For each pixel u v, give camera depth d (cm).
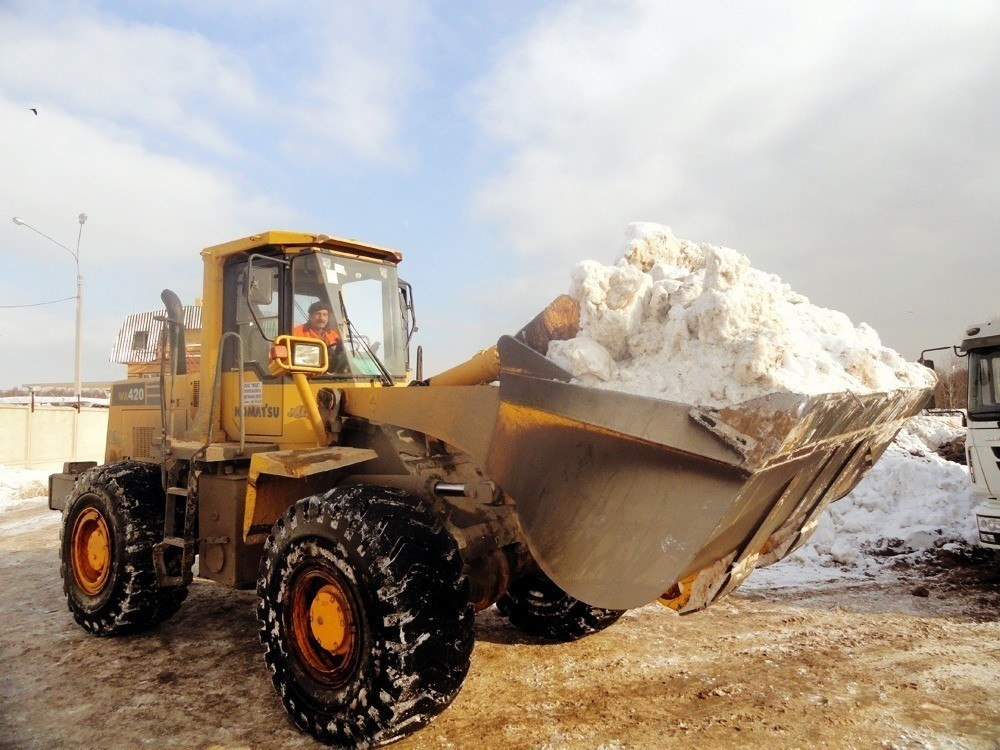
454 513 338
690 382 243
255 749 298
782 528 327
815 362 248
